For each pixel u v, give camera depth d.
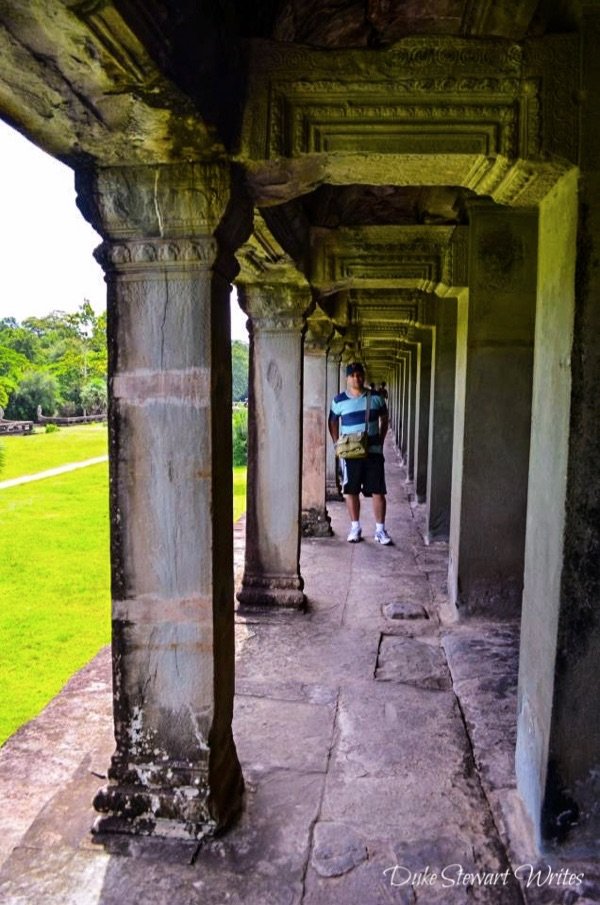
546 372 2.23
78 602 6.92
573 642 2.03
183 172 2.06
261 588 4.39
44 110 1.81
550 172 2.03
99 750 2.69
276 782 2.51
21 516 13.14
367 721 2.97
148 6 1.50
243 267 3.97
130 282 2.18
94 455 25.73
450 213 4.39
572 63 1.98
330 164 2.18
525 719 2.36
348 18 2.80
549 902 1.92
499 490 4.11
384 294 6.25
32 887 1.98
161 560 2.24
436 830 2.24
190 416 2.19
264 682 3.35
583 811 2.08
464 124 2.06
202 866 2.06
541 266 2.31
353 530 6.40
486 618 4.19
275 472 4.38
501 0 2.36
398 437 16.83
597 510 1.99
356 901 1.93
